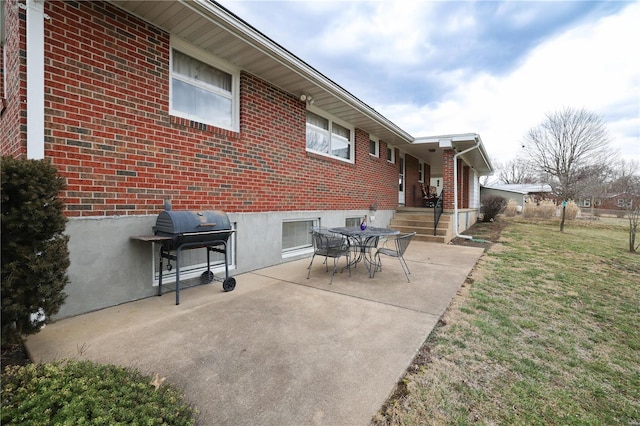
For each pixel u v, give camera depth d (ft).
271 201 19.01
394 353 8.41
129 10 11.94
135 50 12.18
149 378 6.57
